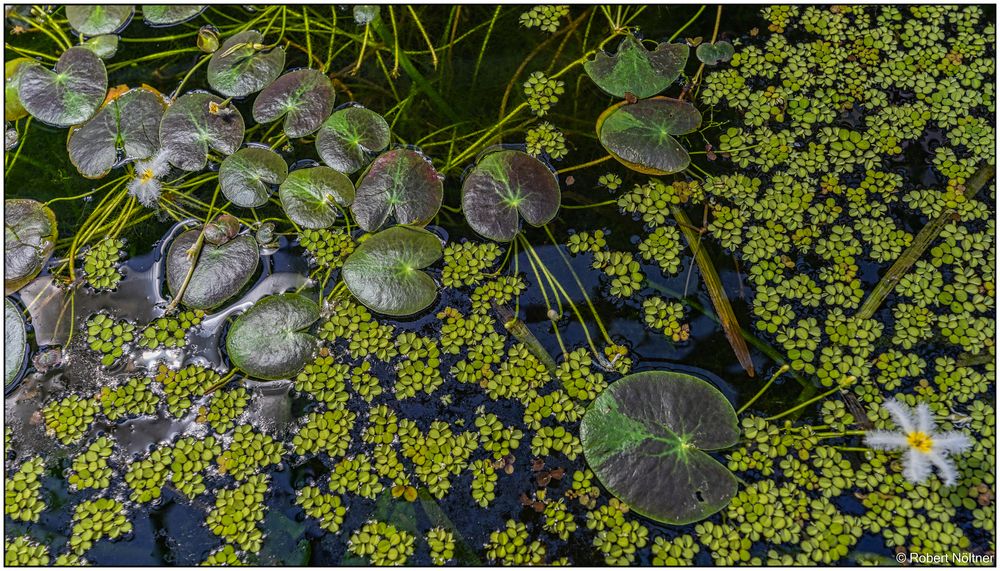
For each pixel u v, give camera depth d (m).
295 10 2.93
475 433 2.06
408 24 2.92
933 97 2.57
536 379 2.13
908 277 2.23
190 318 2.29
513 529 1.94
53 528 2.01
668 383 2.04
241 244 2.36
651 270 2.30
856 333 2.15
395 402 2.12
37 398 2.19
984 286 2.20
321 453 2.06
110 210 2.49
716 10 2.84
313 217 2.38
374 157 2.53
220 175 2.47
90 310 2.32
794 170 2.44
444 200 2.45
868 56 2.68
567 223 2.39
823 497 1.93
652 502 1.91
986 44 2.69
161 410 2.16
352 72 2.77
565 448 2.03
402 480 2.02
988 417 2.02
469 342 2.20
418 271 2.27
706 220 2.38
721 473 1.93
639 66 2.64
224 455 2.08
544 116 2.64
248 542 1.97
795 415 2.05
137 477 2.06
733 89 2.63
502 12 2.94
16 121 2.69
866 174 2.42
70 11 2.94
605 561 1.89
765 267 2.27
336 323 2.24
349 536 1.96
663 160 2.43
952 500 1.91
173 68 2.81
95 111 2.67
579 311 2.23
